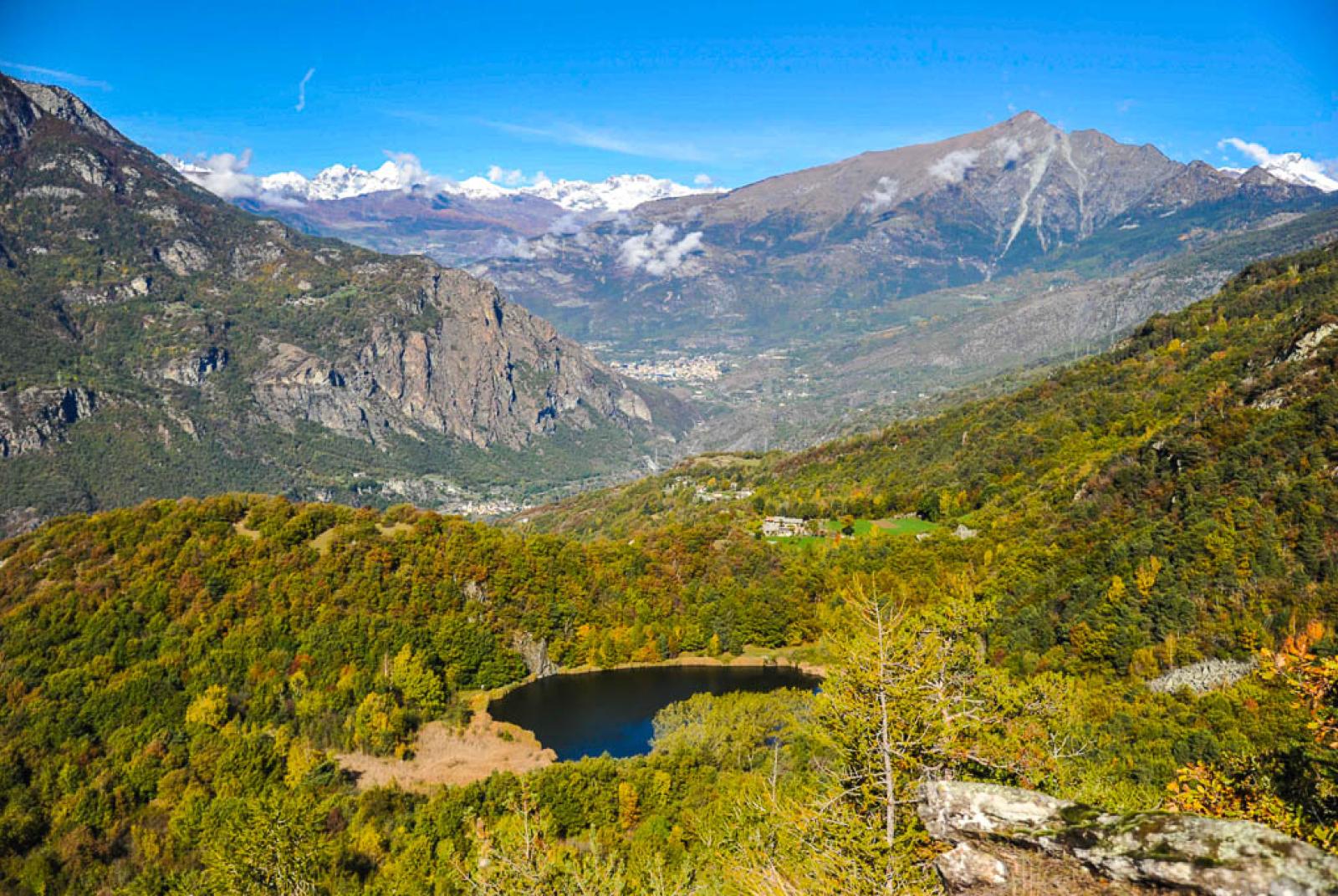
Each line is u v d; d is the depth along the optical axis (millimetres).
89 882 74125
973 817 15273
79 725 101062
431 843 65688
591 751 105812
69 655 115688
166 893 66438
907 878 22328
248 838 57656
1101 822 13953
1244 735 56031
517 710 122750
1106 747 54375
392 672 120750
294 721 103875
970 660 40219
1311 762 23703
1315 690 24188
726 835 42406
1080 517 126375
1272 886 11578
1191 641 81688
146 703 105312
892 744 26672
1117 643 87750
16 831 80188
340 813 76000
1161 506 112812
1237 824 12617
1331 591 78688
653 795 74250
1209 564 90688
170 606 125625
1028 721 38688
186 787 86812
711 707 102625
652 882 38312
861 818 25484
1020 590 114625
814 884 24297
